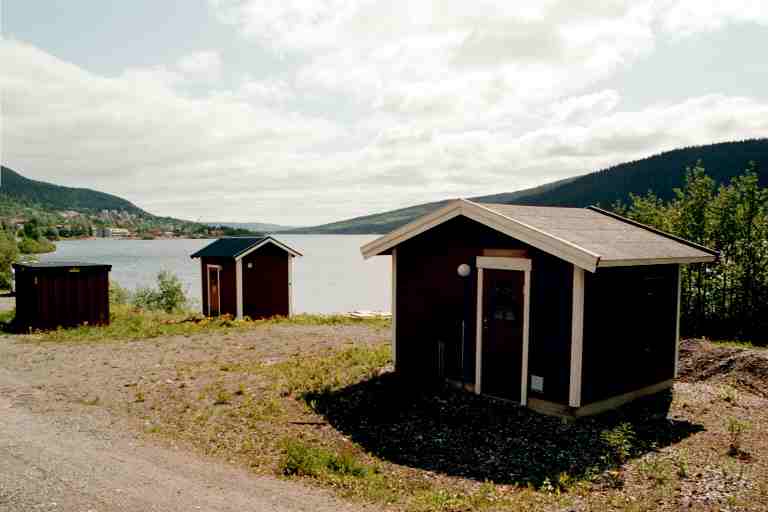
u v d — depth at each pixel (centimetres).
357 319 1927
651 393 955
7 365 1125
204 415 806
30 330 1555
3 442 654
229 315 1897
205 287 2139
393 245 1055
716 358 1173
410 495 576
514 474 635
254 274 2030
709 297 1595
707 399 935
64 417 778
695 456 680
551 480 615
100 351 1284
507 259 867
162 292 2689
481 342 910
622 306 868
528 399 845
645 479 611
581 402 794
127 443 682
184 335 1526
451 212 938
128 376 1030
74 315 1630
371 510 527
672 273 1001
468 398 900
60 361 1167
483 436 748
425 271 1006
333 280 5444
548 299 817
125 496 514
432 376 996
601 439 730
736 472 625
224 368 1081
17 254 4503
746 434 766
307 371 1059
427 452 701
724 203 1562
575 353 785
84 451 640
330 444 721
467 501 554
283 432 754
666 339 992
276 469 630
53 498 498
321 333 1568
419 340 1020
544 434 749
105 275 1684
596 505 546
